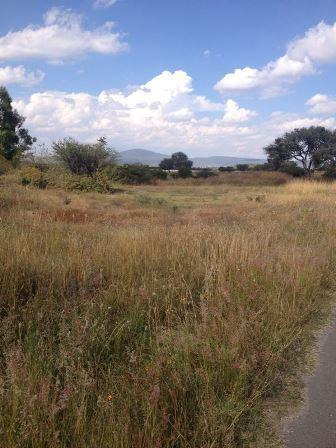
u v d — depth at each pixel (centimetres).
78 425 321
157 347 444
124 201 2116
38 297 539
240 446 349
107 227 977
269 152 5816
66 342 439
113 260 673
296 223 1280
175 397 357
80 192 2452
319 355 512
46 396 335
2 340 441
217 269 668
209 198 2634
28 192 1852
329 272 814
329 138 5419
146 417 333
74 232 880
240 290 614
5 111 4822
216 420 354
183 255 733
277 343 497
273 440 358
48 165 2820
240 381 403
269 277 675
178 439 332
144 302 558
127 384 384
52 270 599
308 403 412
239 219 1468
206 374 389
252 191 3334
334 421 385
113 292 573
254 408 388
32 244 705
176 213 1742
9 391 344
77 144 2838
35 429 313
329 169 4834
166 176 4969
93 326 460
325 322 616
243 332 469
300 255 786
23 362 390
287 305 593
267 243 860
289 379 455
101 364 429
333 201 1961
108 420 331
